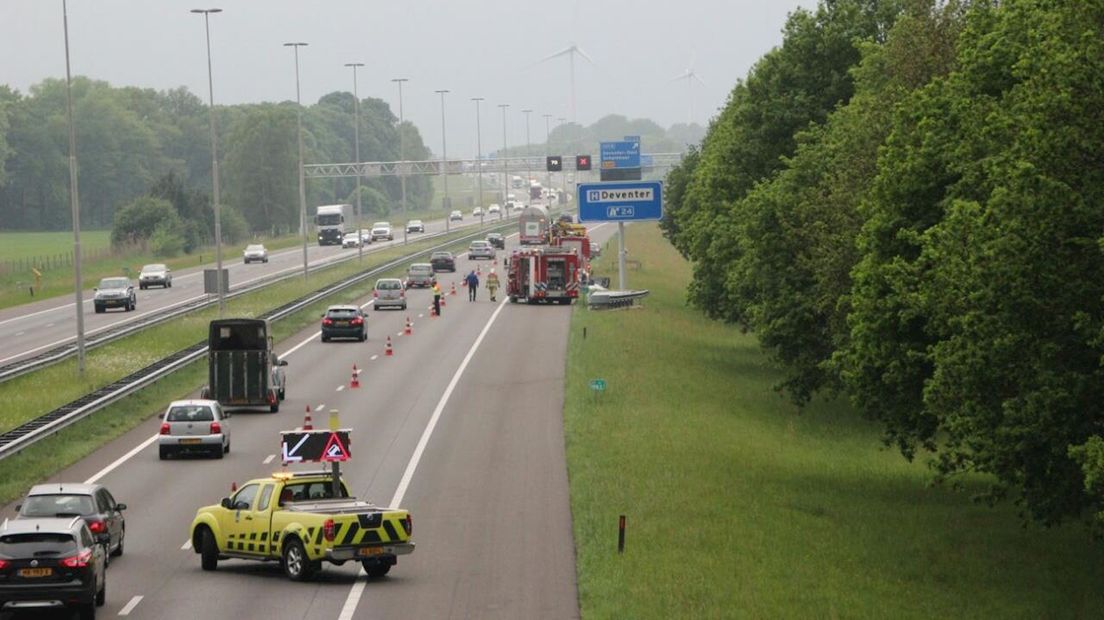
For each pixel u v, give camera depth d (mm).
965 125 52406
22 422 78562
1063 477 46438
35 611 42375
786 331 81750
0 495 61562
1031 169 43281
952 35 70250
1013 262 44344
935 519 63781
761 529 57625
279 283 184250
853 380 62906
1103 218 43469
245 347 88500
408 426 83000
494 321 146875
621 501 60781
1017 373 45875
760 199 82750
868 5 100438
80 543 40438
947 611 47375
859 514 63969
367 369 110375
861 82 79312
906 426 63312
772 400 101125
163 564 49969
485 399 93750
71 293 190125
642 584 46156
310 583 46750
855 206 72250
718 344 133375
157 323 133375
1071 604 49719
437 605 43531
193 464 71062
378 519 46875
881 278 59062
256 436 80125
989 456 47469
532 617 42062
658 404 92312
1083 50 43656
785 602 45562
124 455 73938
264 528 47812
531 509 59594
